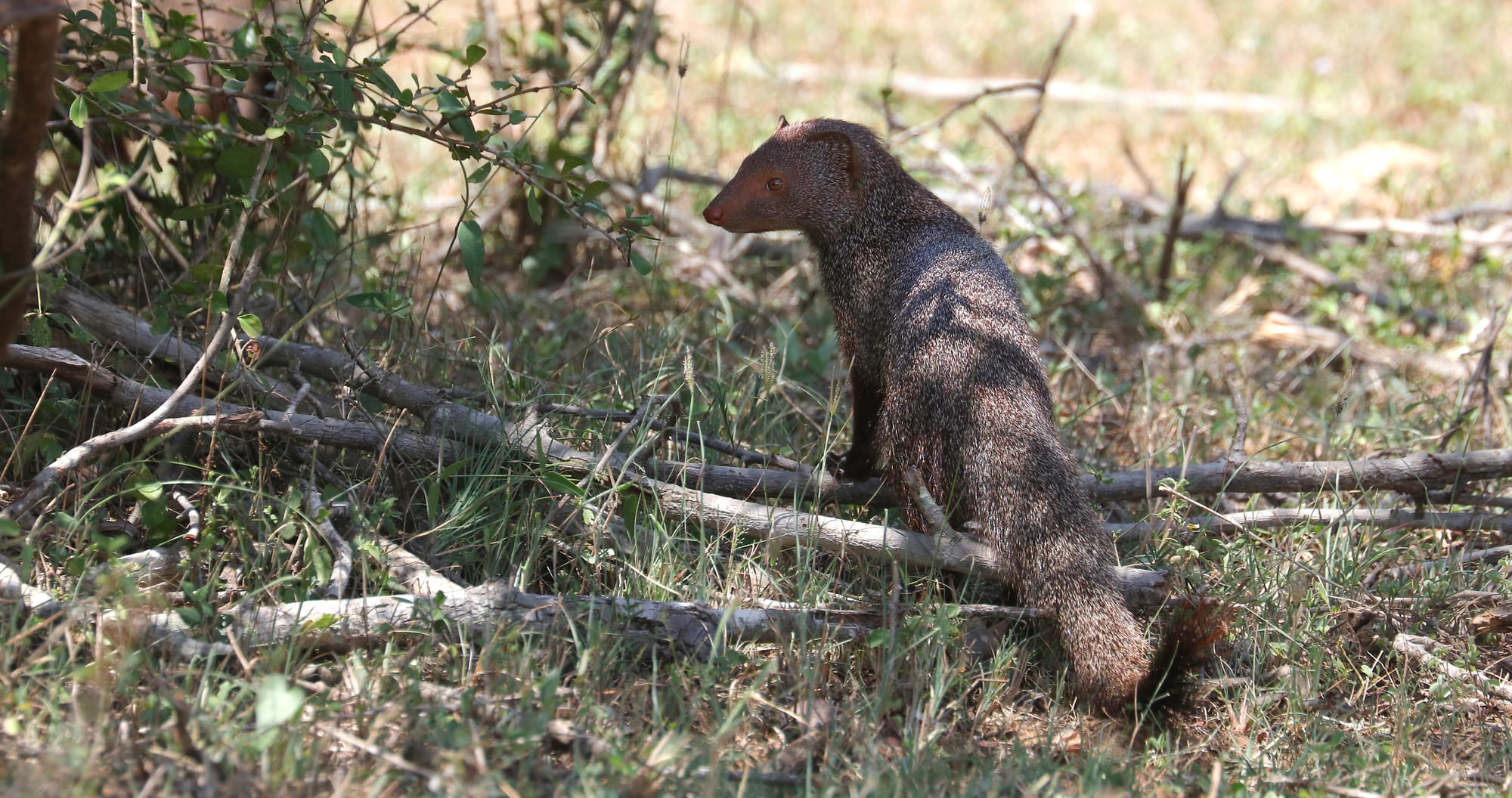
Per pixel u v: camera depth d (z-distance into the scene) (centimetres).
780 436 902
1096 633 662
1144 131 1902
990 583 766
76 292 791
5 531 584
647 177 1268
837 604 723
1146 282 1298
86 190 690
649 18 1173
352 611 632
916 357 733
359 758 555
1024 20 2416
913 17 2461
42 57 527
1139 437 987
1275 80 2148
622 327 1028
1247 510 892
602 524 721
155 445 673
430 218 1334
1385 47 2319
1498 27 2444
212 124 853
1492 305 1144
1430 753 652
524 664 610
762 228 817
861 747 607
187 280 786
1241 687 702
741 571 740
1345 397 1033
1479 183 1645
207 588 628
